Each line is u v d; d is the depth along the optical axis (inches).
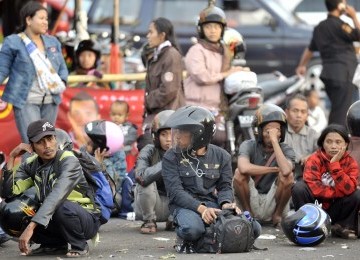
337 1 1267.2
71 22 1571.1
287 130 992.2
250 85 1074.7
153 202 890.7
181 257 749.3
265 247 803.4
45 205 729.0
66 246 780.6
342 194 847.1
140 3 1701.5
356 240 848.9
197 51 1062.4
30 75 970.7
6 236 818.2
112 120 1105.4
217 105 1071.6
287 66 1686.8
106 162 987.3
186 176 786.2
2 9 1282.0
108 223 966.4
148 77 1027.9
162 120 873.5
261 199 917.8
